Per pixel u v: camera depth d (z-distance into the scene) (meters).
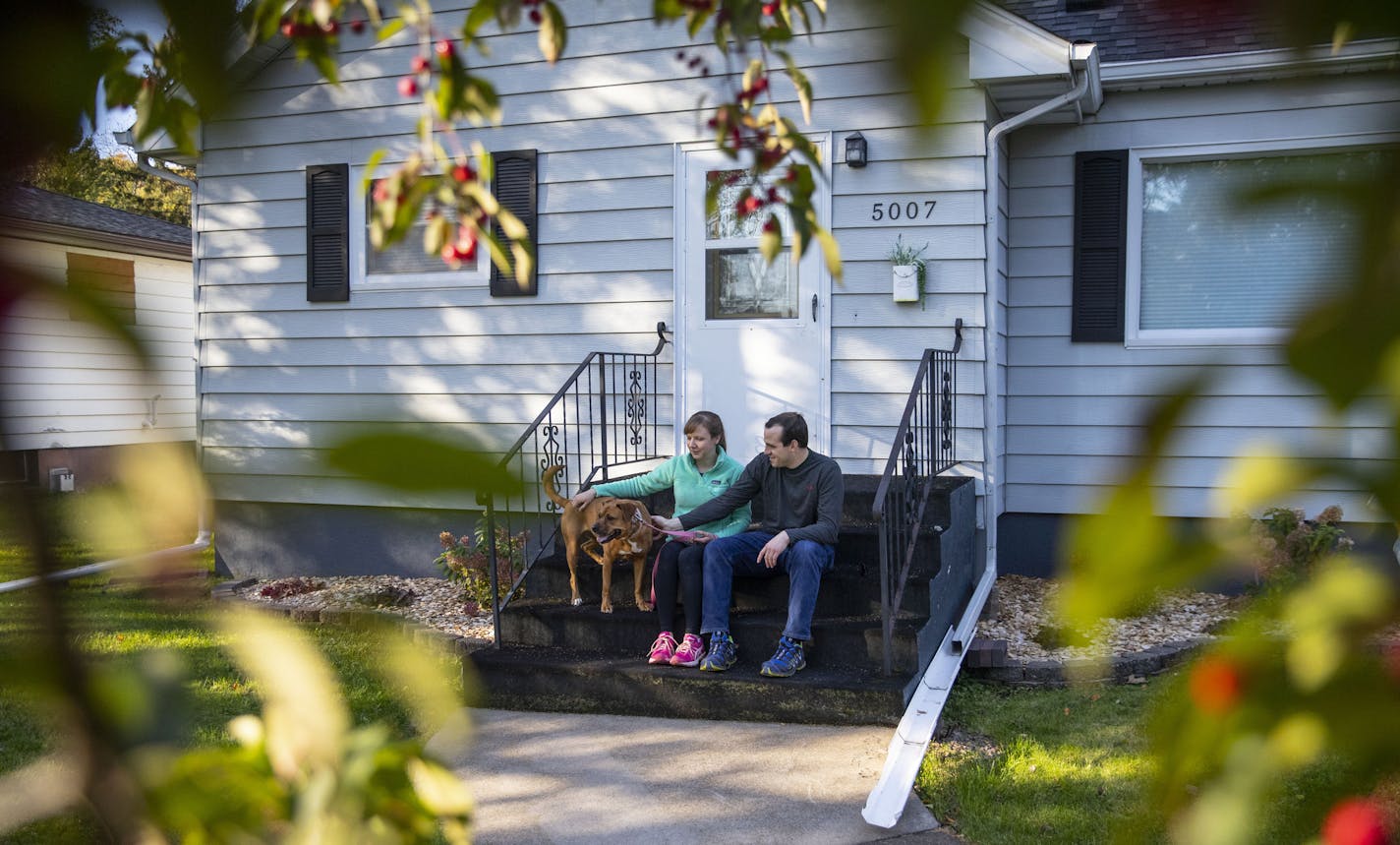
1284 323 0.39
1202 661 0.44
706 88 7.04
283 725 0.52
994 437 6.59
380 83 7.66
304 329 8.02
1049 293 7.28
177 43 0.49
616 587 5.84
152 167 7.98
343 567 8.00
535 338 7.50
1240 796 0.41
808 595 5.04
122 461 0.46
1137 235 7.12
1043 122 7.17
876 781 4.26
